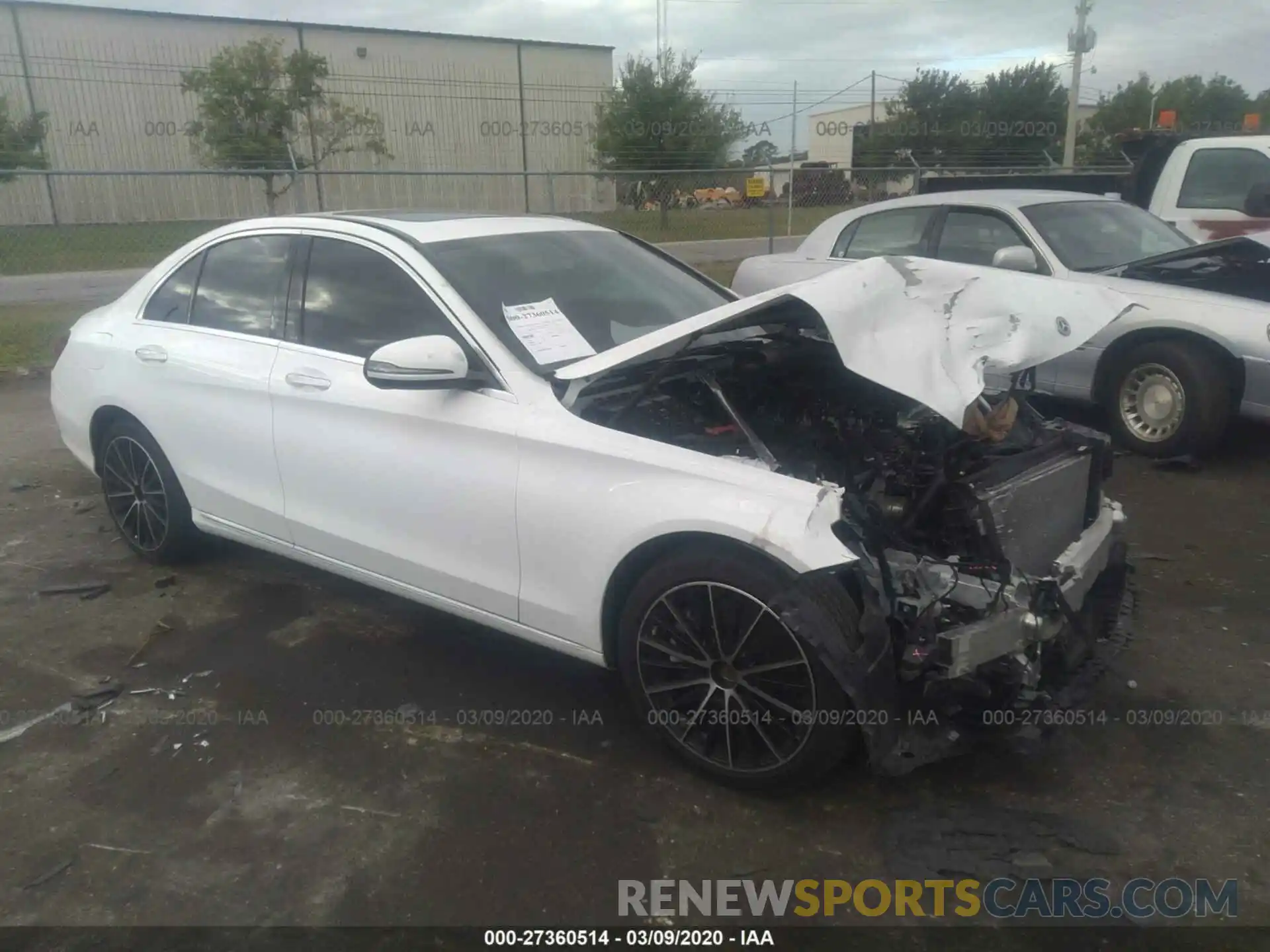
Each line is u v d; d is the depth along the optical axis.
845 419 3.57
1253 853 2.83
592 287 3.98
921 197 7.50
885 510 3.02
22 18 25.23
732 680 3.02
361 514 3.78
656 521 2.98
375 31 29.95
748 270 8.25
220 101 24.12
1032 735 2.98
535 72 32.38
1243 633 4.09
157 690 3.77
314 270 4.03
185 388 4.34
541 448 3.23
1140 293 6.20
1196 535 5.12
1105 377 6.46
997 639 2.86
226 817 3.03
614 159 24.22
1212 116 39.06
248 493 4.20
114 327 4.80
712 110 24.06
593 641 3.27
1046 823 2.96
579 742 3.40
